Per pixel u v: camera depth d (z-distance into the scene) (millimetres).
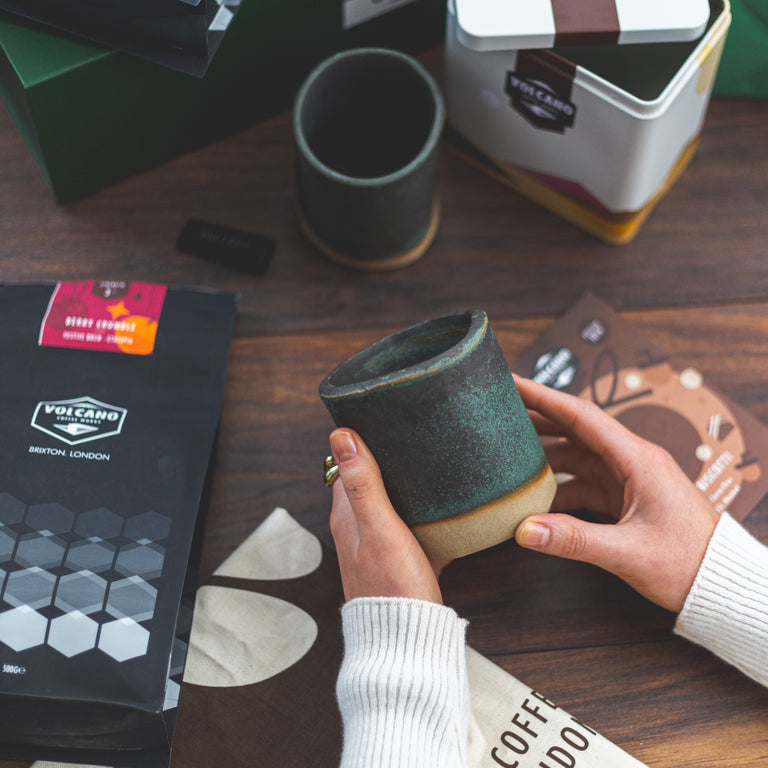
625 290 827
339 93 770
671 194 864
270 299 816
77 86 720
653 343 803
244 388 784
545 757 649
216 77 793
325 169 705
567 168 792
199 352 741
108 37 715
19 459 687
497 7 707
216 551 731
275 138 879
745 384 789
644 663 699
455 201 862
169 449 702
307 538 723
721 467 755
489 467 521
